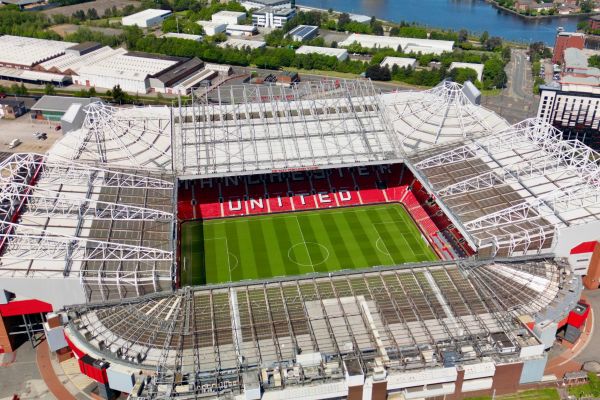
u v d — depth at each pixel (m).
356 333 95.50
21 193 130.25
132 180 140.50
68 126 169.62
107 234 120.31
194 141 155.12
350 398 87.81
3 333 107.06
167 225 126.12
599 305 122.00
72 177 140.38
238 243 146.25
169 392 85.06
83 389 100.50
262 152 153.00
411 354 92.12
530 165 145.75
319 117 164.75
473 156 153.38
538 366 93.19
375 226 153.75
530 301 106.62
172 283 108.19
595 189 133.88
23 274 104.62
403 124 167.88
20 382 102.12
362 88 176.12
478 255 117.50
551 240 120.38
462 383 91.19
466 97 174.88
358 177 169.75
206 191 163.00
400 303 101.88
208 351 92.50
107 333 98.25
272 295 104.12
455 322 98.19
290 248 144.50
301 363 90.25
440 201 135.62
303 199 163.12
